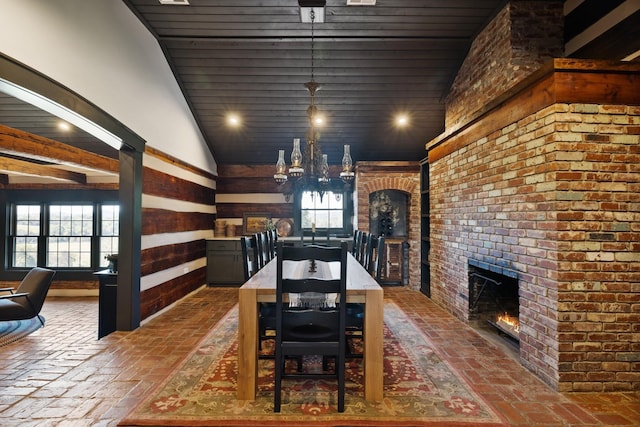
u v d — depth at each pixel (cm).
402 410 207
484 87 380
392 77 464
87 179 590
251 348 219
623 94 230
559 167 229
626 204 229
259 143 589
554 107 230
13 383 241
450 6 353
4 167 441
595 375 228
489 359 281
